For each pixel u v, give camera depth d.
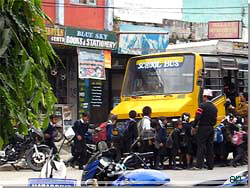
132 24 22.91
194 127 13.47
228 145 14.91
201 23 25.14
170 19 24.36
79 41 20.05
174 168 13.91
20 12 3.63
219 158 15.09
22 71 3.48
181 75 15.29
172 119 14.41
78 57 20.17
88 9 21.28
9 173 13.30
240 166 14.56
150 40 22.44
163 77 15.56
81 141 14.01
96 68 20.67
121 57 22.48
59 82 20.84
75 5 20.91
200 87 14.95
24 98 3.59
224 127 14.41
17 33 3.58
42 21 3.72
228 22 24.56
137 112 14.85
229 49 17.27
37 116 3.68
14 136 3.70
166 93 15.27
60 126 19.00
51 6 20.27
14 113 3.47
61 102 20.84
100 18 21.64
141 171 6.19
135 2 23.09
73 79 21.16
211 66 15.74
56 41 19.30
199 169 13.50
